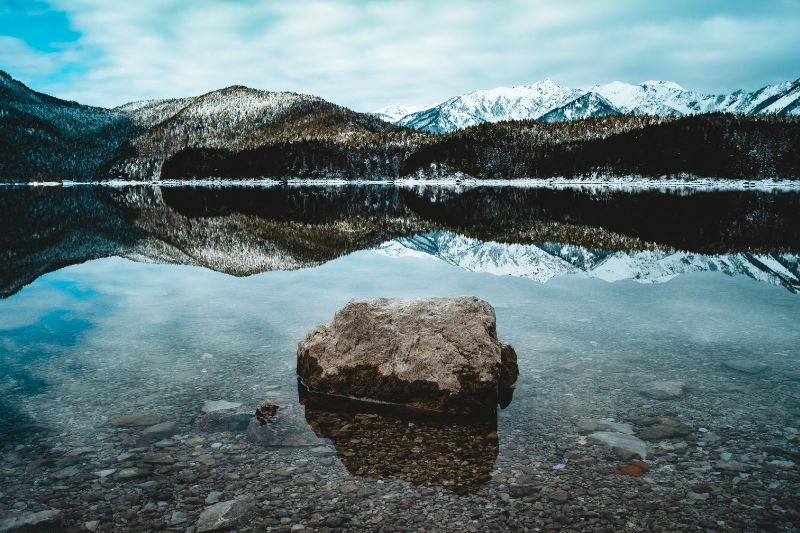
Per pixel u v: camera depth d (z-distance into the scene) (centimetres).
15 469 420
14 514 362
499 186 10481
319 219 3406
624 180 11394
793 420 483
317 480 406
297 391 586
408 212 4012
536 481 399
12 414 521
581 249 1795
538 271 1355
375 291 1107
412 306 630
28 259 1645
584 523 346
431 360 566
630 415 504
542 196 6222
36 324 854
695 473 401
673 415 500
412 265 1483
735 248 1733
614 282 1186
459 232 2473
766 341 724
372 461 436
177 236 2353
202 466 427
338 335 615
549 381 595
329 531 343
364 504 373
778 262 1454
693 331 778
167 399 559
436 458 441
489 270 1374
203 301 1020
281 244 2042
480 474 412
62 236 2306
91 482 402
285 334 791
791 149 10256
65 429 490
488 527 344
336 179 14150
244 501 377
